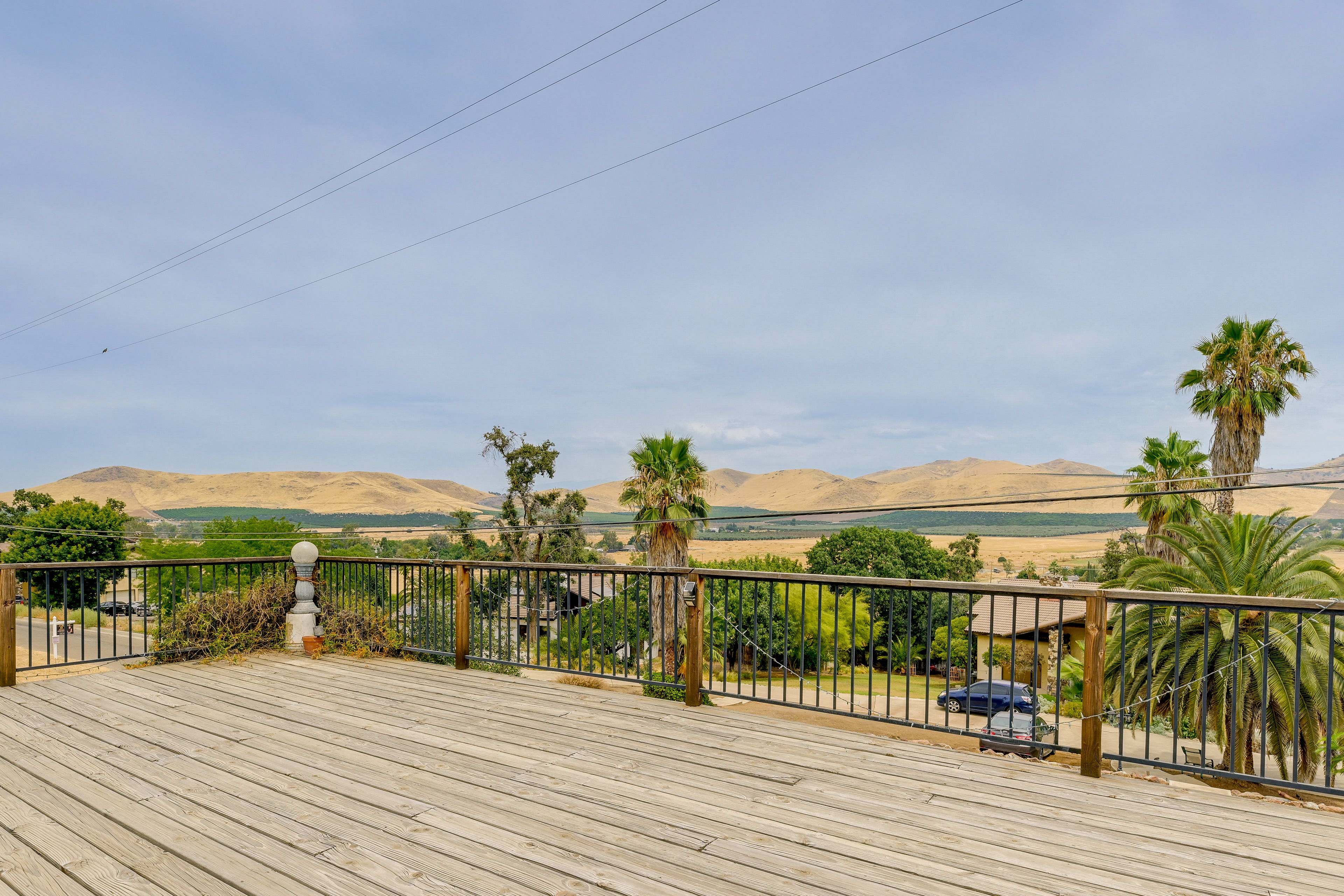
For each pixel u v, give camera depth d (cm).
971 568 7044
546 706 543
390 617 759
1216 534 1166
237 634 743
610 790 369
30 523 5381
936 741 591
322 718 510
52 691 591
